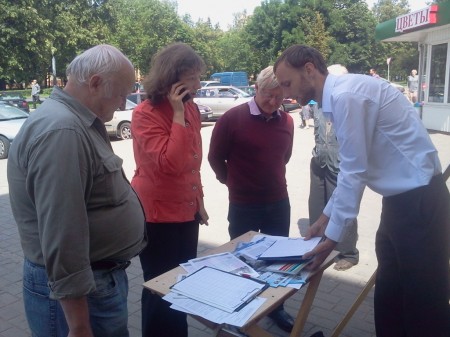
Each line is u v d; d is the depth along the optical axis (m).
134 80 1.88
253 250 2.35
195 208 2.60
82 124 1.70
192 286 1.96
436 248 2.15
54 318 1.80
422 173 2.11
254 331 1.88
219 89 18.98
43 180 1.58
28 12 22.20
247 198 3.12
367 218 5.57
